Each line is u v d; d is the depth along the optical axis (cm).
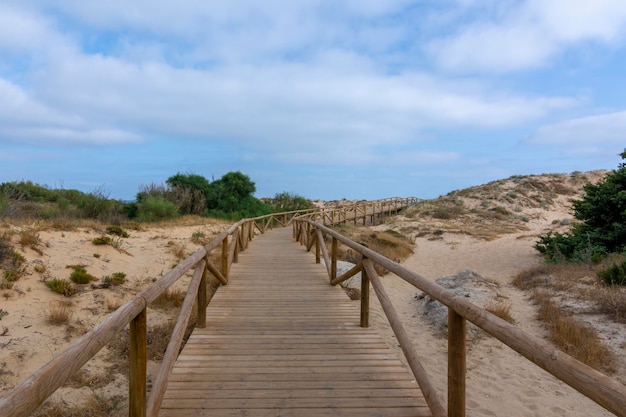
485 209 2814
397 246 1652
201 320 501
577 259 1154
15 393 132
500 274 1195
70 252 864
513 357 582
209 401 316
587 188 1420
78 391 445
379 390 338
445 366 555
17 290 651
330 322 529
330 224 2333
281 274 859
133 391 246
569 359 157
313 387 342
